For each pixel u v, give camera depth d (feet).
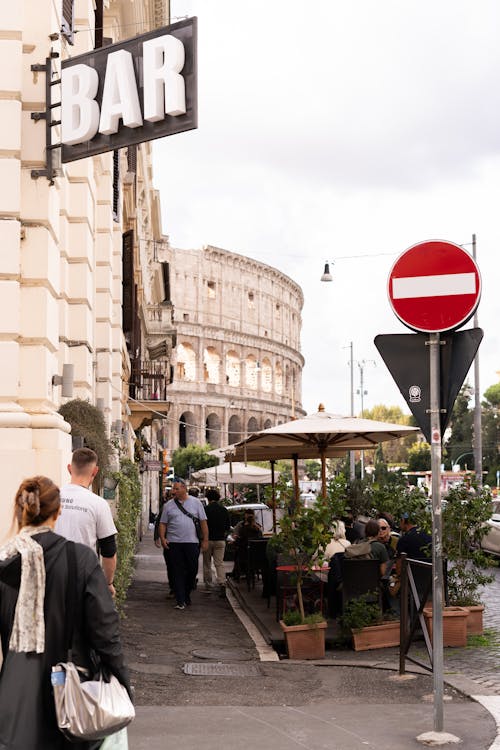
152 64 29.40
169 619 44.39
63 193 40.86
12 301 29.40
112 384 67.72
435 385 22.07
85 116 29.73
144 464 127.54
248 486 134.72
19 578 13.33
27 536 13.61
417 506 39.55
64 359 40.78
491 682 29.27
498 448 342.85
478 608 39.11
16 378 29.35
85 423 36.11
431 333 22.22
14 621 13.19
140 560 84.17
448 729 22.81
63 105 30.04
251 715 24.39
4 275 29.45
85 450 24.06
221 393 393.50
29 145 30.14
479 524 39.68
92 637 13.47
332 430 44.24
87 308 44.39
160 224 197.16
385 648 35.99
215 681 29.50
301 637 34.06
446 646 36.47
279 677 30.30
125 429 82.12
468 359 21.90
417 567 29.89
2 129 29.86
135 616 44.83
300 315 495.00
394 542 46.29
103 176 59.57
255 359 424.05
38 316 29.86
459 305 22.03
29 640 13.10
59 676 13.11
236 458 65.98
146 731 22.47
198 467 313.53
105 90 29.66
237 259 414.00
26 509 13.74
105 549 23.62
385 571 38.04
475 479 40.27
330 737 22.15
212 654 34.76
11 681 13.12
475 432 132.67
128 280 72.49
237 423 403.95
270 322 440.04
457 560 39.81
